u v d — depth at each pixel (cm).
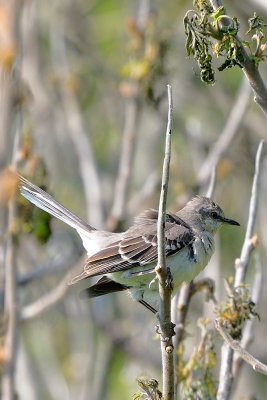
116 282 1012
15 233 1157
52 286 1409
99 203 1522
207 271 1357
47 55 1808
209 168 1485
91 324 1508
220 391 902
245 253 948
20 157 1150
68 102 1670
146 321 1688
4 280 1236
